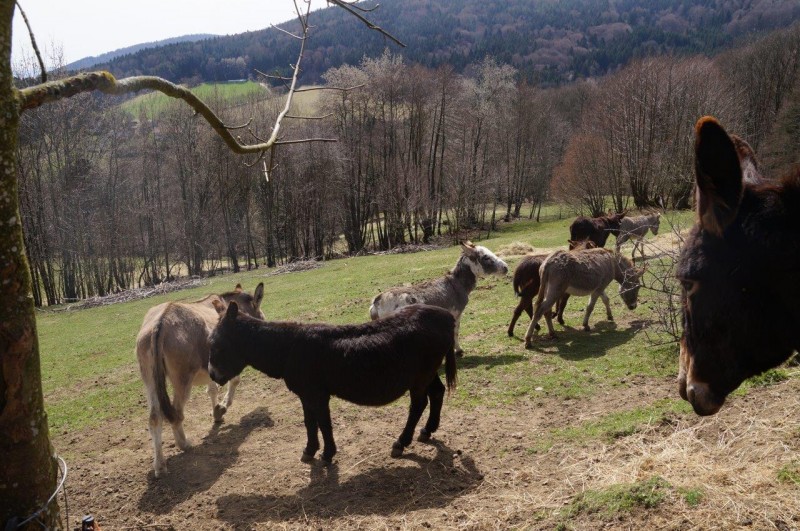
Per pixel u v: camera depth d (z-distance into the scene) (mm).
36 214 38875
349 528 4934
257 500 5758
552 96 81188
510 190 60156
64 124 39500
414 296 9375
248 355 6312
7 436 3117
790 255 1941
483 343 10594
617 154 45750
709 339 2188
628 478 4676
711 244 2107
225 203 47781
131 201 45750
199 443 7504
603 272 10461
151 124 48469
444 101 53781
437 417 6574
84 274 45000
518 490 5109
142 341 6766
